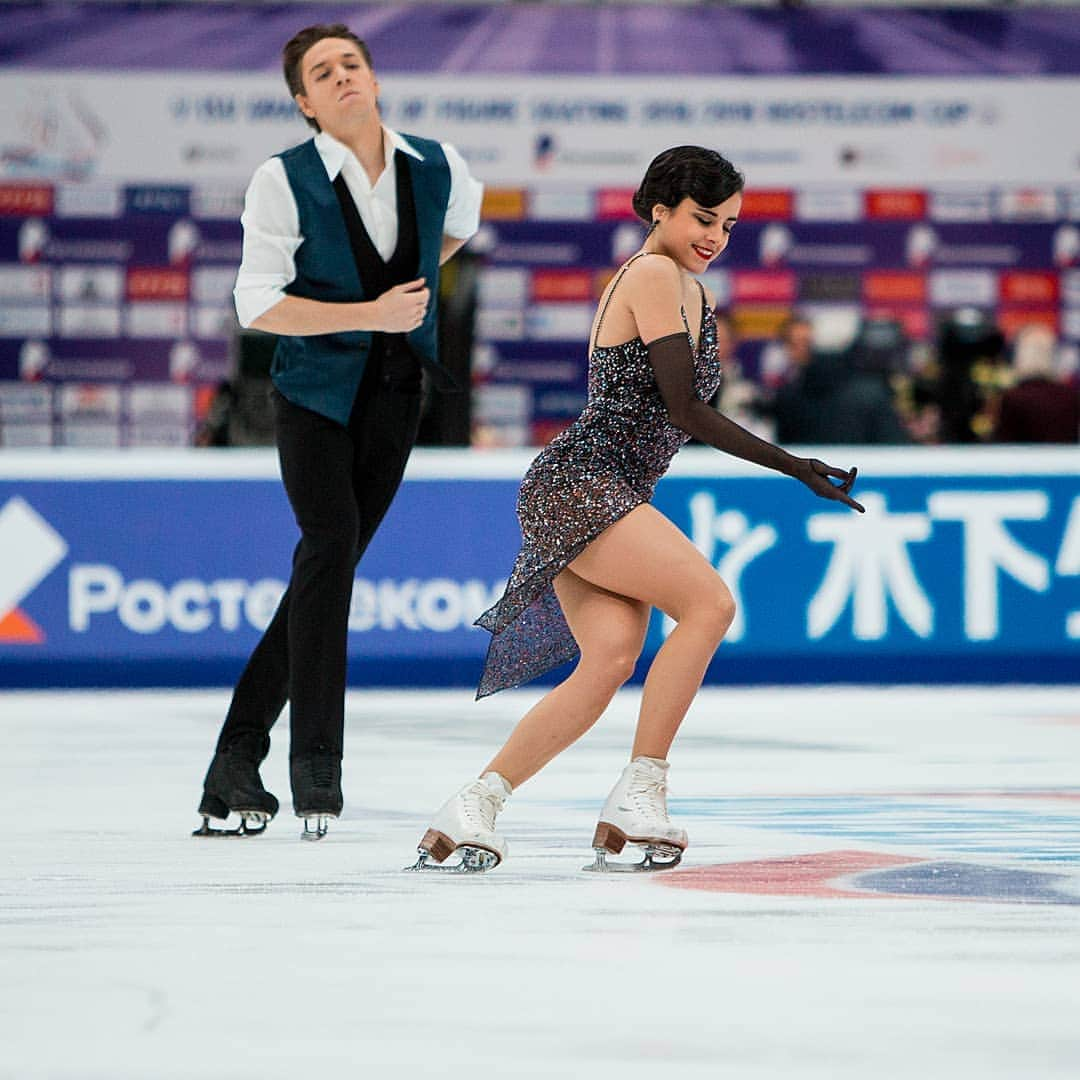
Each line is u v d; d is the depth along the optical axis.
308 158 14.33
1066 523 27.62
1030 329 31.64
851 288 41.66
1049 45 41.25
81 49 41.06
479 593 27.50
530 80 41.22
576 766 18.84
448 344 31.33
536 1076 7.37
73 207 41.44
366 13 41.12
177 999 8.68
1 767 18.91
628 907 11.06
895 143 41.41
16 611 27.11
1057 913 10.77
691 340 13.08
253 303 14.13
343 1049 7.78
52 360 41.66
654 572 12.71
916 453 27.55
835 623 27.45
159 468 27.27
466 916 10.80
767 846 13.51
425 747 20.52
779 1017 8.27
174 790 17.22
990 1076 7.33
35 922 10.66
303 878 12.27
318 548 14.37
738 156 41.47
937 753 19.69
